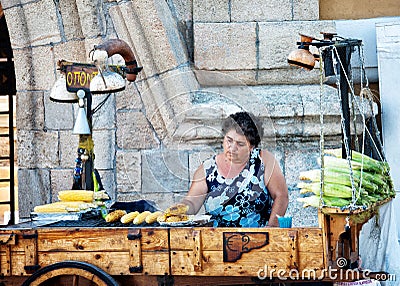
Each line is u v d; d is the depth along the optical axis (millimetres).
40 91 10266
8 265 6992
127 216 7125
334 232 6438
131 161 8984
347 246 6531
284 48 9820
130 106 9625
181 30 9984
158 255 6719
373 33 9703
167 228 6699
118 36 9820
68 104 10086
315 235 6438
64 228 6914
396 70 9164
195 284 6770
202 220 6938
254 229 6555
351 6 9922
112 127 9828
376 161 7070
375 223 6914
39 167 10305
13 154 11133
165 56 9555
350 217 6395
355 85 9719
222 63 9852
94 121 9867
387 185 7238
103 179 9867
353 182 6375
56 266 6801
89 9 9828
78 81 8141
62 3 10016
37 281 6824
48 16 10086
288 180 9656
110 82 7867
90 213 7762
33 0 10102
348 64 6863
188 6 9977
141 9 9531
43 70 10219
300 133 9633
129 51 8188
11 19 10219
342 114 6750
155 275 6762
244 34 9828
